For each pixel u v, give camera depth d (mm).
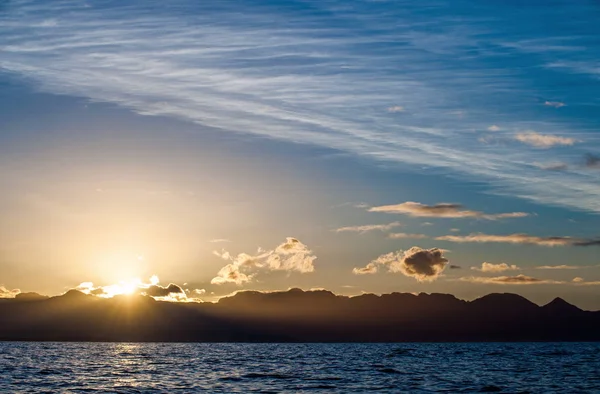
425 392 120000
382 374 163625
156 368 185500
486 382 141500
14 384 132625
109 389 123125
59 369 179375
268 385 131375
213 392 117625
